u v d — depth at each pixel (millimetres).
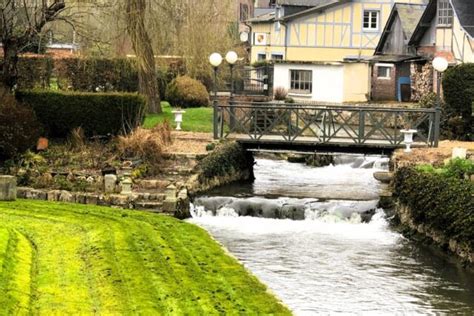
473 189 22062
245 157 32375
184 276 17469
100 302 15289
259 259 21328
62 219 21609
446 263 21266
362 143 30641
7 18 33375
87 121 30734
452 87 34812
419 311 17656
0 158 27641
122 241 19750
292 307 17578
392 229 24969
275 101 48062
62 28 42312
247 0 86375
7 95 28359
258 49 64125
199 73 46719
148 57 37250
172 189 25484
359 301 18188
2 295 14711
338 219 25906
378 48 52250
